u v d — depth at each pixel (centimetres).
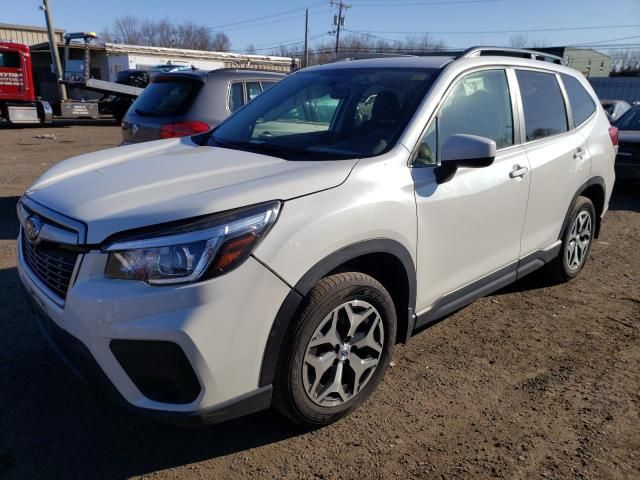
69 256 230
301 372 248
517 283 485
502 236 359
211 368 218
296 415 257
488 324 402
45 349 344
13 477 240
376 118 314
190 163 284
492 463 256
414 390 313
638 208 809
